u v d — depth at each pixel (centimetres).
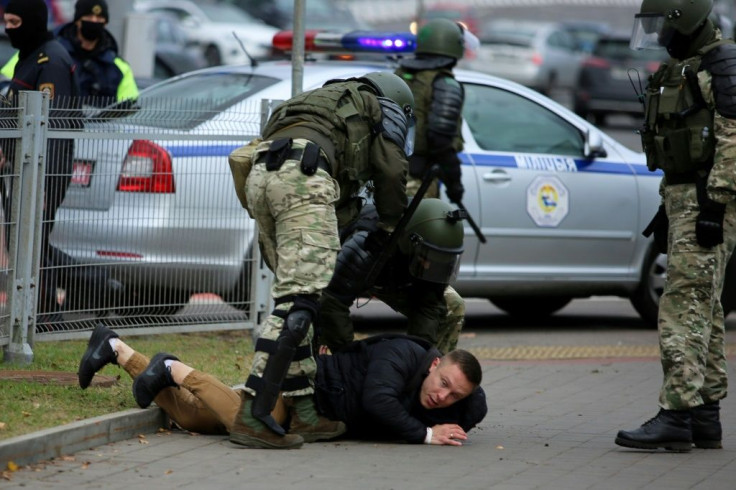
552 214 3388
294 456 1930
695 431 2098
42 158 2420
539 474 1869
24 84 2756
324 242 1950
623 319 3888
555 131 3447
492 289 3347
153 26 4831
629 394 2619
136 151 2667
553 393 2614
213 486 1731
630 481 1841
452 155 2930
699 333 2058
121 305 2688
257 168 1994
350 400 2044
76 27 3127
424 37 2962
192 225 2777
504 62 10006
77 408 2031
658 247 2173
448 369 2003
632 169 3541
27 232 2403
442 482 1797
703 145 2034
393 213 2067
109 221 2633
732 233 2084
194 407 2053
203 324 2817
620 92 9150
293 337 1931
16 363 2412
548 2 16662
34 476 1747
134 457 1883
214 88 3167
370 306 3944
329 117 1994
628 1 16825
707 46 2059
